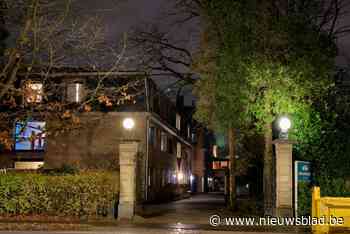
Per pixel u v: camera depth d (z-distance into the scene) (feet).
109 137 117.39
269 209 78.69
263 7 76.18
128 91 115.24
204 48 85.15
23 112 84.17
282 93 73.61
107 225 66.54
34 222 68.28
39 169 101.04
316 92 76.33
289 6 78.33
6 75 74.38
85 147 117.70
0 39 82.79
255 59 74.23
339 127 82.74
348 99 84.64
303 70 73.56
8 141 78.07
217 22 79.92
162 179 142.10
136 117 117.08
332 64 76.79
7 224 65.31
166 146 149.38
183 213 88.07
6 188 75.10
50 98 106.11
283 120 72.49
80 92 108.88
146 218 76.23
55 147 118.52
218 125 87.20
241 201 104.99
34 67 75.77
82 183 75.25
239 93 75.97
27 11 66.95
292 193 71.56
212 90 84.58
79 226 64.49
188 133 200.95
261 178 109.50
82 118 115.75
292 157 74.23
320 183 75.31
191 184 213.87
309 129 77.66
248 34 75.97
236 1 77.00
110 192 75.15
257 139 98.63
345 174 78.23
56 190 75.41
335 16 87.30
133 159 74.13
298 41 74.69
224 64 77.25
